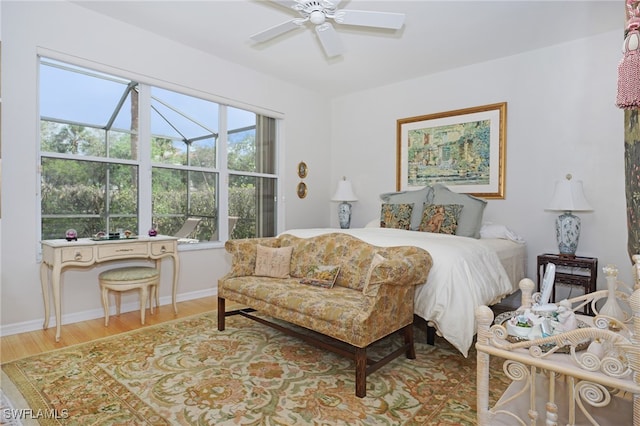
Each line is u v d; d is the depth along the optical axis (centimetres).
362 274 270
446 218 373
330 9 236
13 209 283
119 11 318
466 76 430
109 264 338
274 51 396
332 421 174
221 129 431
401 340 284
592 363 106
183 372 223
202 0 298
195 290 405
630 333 125
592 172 353
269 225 492
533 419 116
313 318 226
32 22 288
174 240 341
